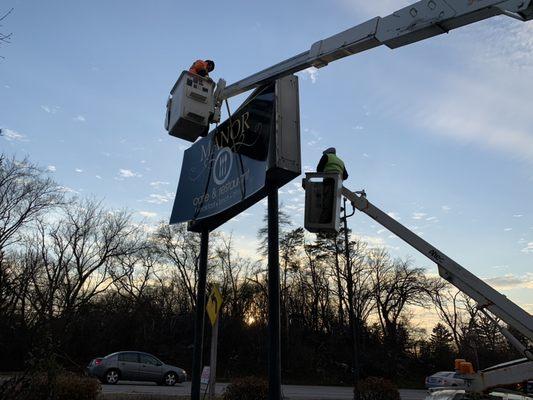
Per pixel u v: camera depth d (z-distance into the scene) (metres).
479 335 45.22
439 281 52.69
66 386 9.84
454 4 3.70
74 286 34.03
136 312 44.97
